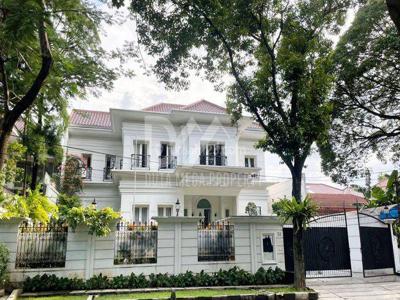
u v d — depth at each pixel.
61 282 8.23
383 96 12.20
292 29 9.84
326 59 9.30
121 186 16.22
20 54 8.28
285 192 23.38
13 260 8.23
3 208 8.48
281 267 9.99
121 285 8.54
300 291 8.42
